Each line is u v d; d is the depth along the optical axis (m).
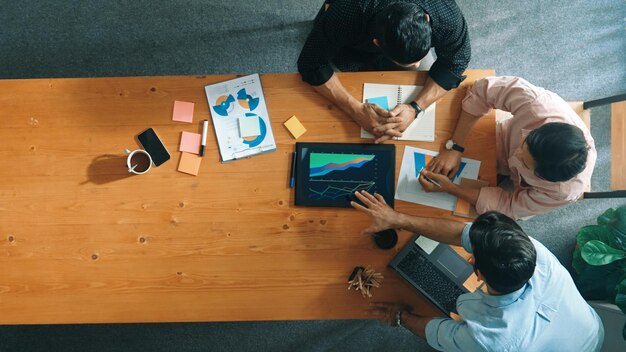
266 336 2.24
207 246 1.52
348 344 2.23
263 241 1.52
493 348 1.21
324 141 1.56
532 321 1.21
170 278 1.50
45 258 1.51
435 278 1.46
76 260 1.51
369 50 1.73
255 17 2.41
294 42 2.41
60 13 2.39
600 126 2.38
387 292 1.50
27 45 2.36
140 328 2.23
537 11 2.46
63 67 2.36
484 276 1.14
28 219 1.53
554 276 1.27
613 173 1.77
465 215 1.53
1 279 1.50
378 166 1.55
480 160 1.56
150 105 1.57
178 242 1.52
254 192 1.54
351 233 1.52
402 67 1.84
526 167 1.34
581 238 1.85
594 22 2.45
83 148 1.56
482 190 1.51
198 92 1.58
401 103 1.58
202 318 1.50
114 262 1.51
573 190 1.40
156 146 1.55
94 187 1.54
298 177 1.54
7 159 1.56
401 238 1.52
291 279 1.51
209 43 2.39
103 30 2.38
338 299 1.50
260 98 1.58
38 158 1.56
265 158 1.55
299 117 1.57
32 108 1.58
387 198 1.54
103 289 1.50
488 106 1.52
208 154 1.55
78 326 2.23
